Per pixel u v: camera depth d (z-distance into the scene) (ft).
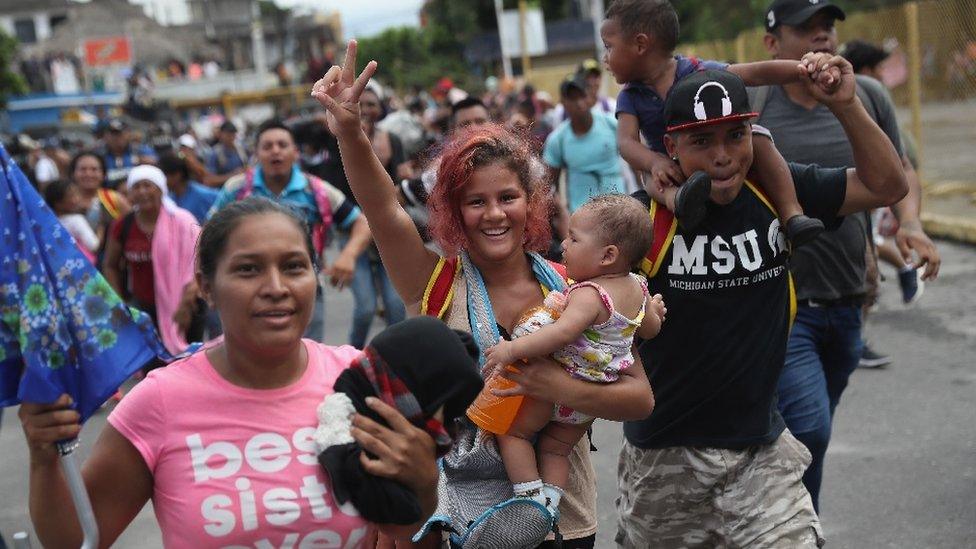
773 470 12.28
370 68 10.22
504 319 11.19
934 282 35.06
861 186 12.48
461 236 11.17
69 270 8.20
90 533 7.79
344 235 25.57
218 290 8.01
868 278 16.16
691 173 11.91
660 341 12.18
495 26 181.06
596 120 28.55
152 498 8.24
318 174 31.50
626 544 13.21
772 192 12.30
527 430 10.85
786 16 16.20
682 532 12.64
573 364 10.59
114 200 32.40
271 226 8.00
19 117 151.74
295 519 7.91
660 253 12.04
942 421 21.95
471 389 8.20
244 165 56.13
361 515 8.00
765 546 12.05
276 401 8.16
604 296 10.50
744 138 11.84
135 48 221.66
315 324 23.29
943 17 48.60
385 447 7.91
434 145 11.71
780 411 14.74
